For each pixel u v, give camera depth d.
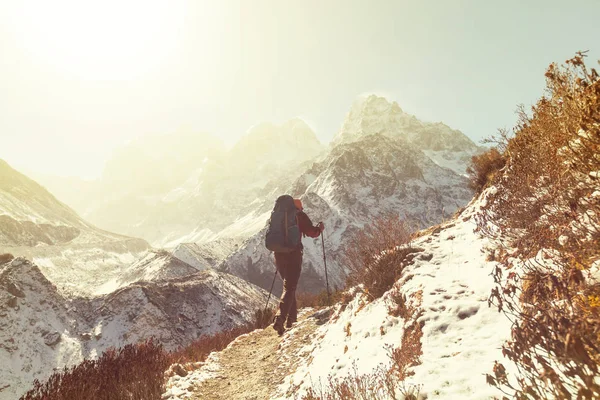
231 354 9.80
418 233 9.29
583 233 3.09
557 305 2.51
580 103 3.49
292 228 4.84
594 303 2.16
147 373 7.03
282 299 4.81
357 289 8.08
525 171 5.20
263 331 12.35
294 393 5.61
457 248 6.73
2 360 40.06
